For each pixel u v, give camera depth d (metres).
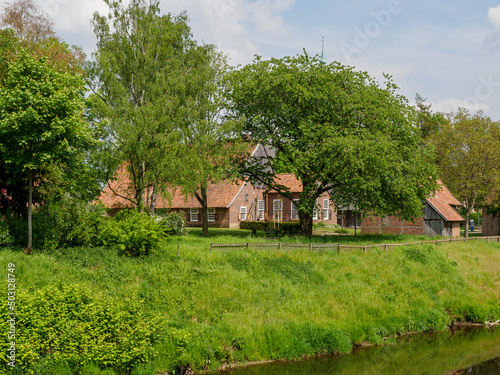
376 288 18.38
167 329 12.23
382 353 13.94
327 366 12.59
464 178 41.53
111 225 17.56
